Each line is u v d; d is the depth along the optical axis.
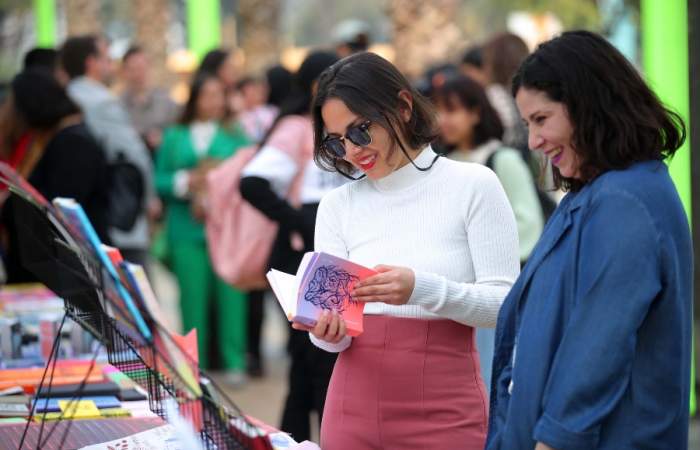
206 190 12.04
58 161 8.95
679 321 3.71
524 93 3.83
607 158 3.73
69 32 28.27
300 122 8.05
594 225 3.67
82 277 4.04
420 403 4.64
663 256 3.64
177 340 4.11
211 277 12.63
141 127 15.51
